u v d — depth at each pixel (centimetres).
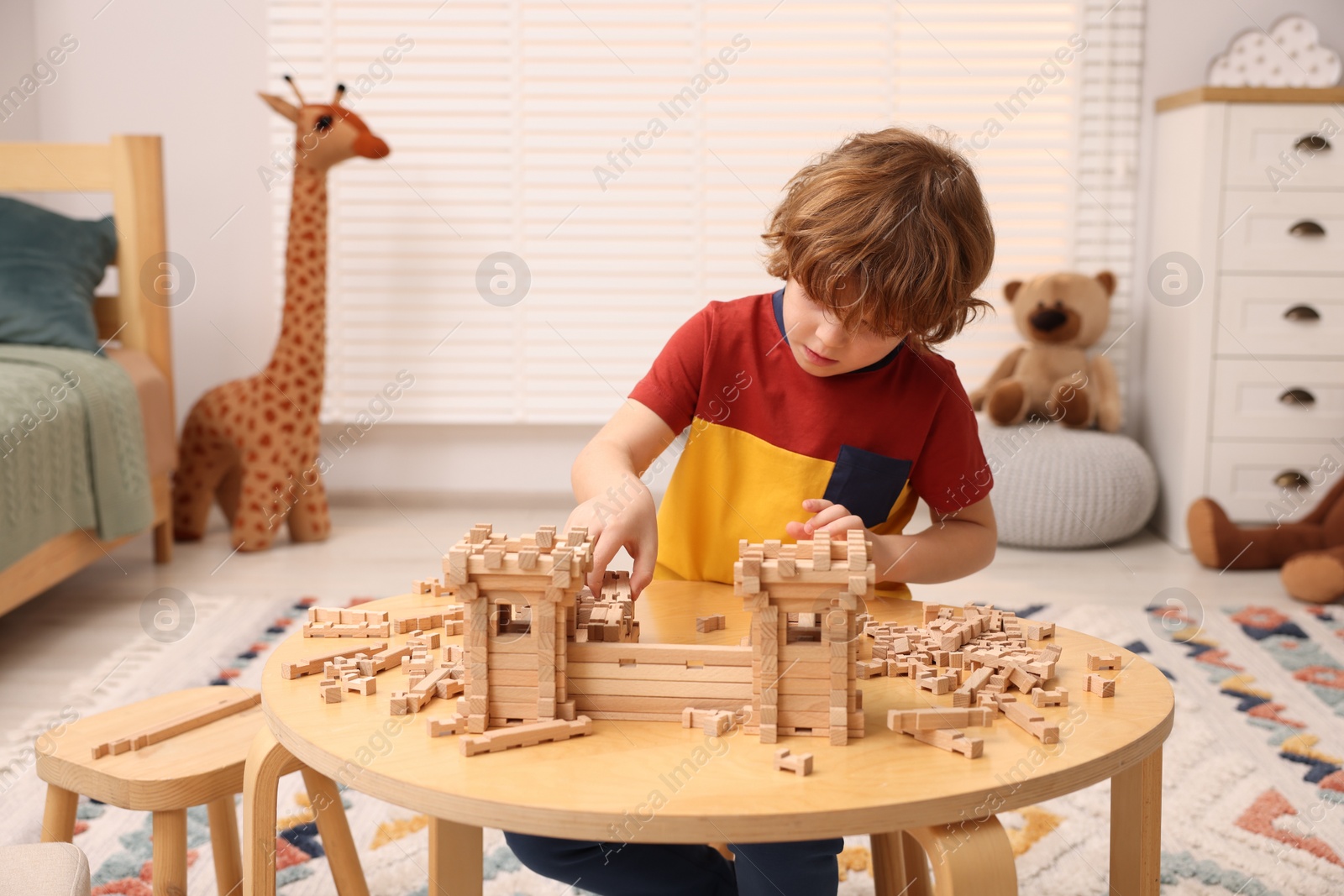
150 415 252
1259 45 304
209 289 317
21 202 253
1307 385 280
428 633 92
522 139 314
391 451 331
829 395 111
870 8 312
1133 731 71
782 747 68
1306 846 130
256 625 212
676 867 96
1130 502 280
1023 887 121
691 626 92
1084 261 318
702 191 317
